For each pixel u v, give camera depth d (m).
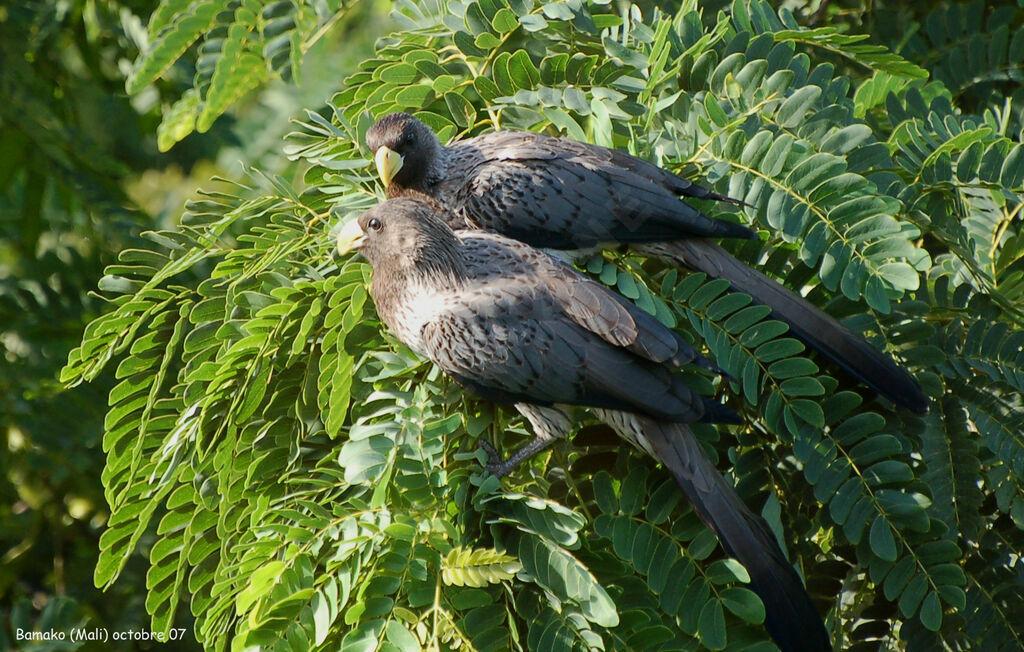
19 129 13.19
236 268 8.41
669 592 7.24
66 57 14.18
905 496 7.29
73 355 8.54
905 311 7.97
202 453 8.08
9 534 13.69
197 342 8.33
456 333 8.07
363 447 7.49
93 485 12.86
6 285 12.83
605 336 7.99
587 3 9.50
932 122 8.86
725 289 8.02
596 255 9.04
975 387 7.89
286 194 8.98
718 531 7.41
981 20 10.48
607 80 9.20
